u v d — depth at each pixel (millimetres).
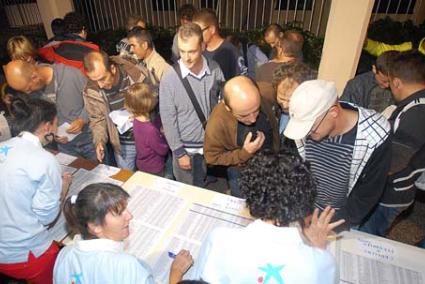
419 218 2656
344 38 3221
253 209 902
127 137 2393
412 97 1577
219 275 882
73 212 1093
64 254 1125
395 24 3586
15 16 5469
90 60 1971
